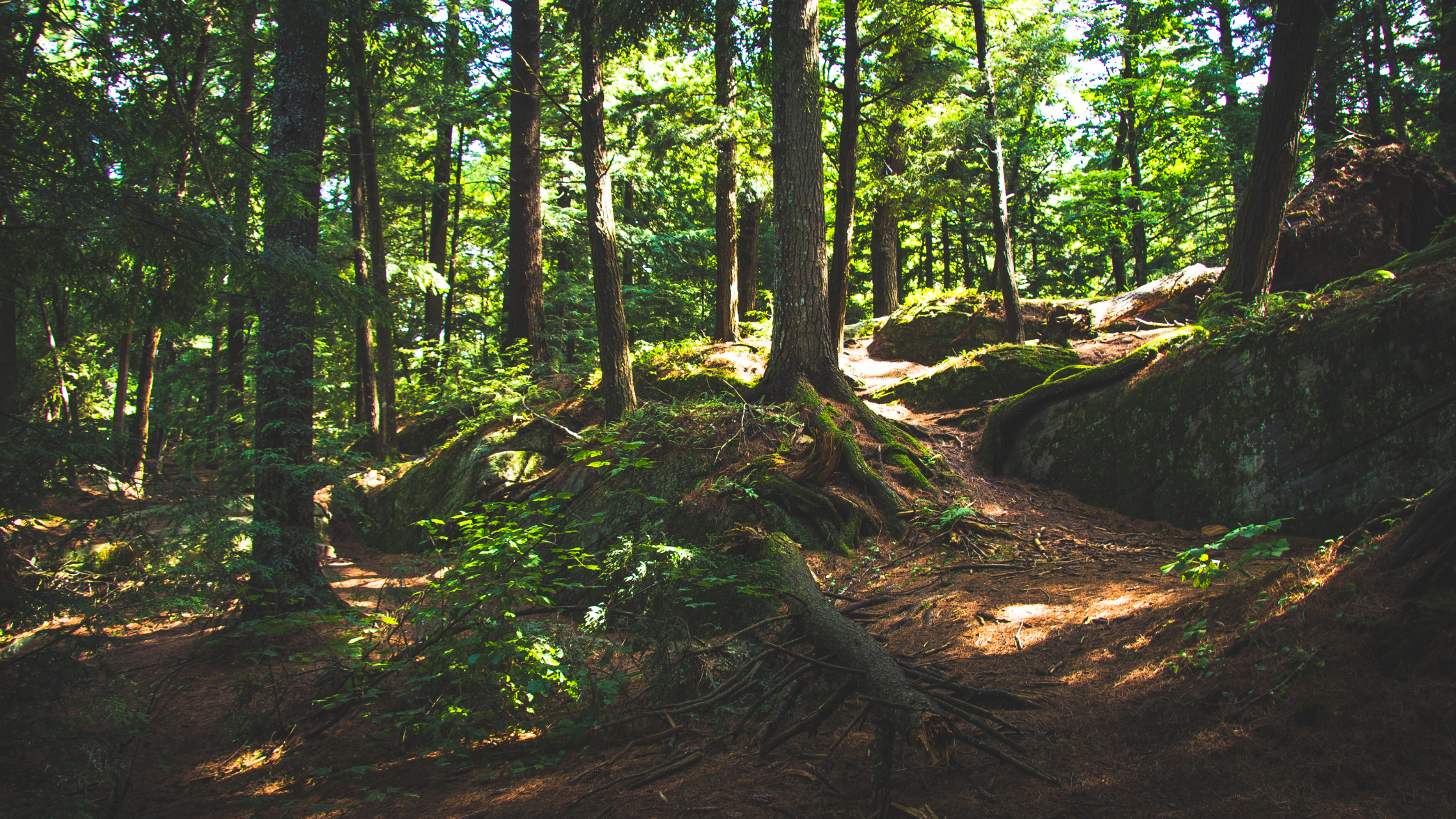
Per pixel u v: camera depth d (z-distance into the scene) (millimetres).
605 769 3742
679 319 21875
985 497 8250
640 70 18281
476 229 23219
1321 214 10617
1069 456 8414
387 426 15688
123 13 4062
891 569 6789
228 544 4914
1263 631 3445
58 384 14031
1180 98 19328
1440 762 2404
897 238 19688
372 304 4695
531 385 13625
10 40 3086
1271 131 8562
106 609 3199
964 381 11031
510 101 15312
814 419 8547
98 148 3379
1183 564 5621
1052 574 6020
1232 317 7578
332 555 12086
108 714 3686
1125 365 8445
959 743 3482
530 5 14781
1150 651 3938
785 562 5598
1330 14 8492
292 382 7047
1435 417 5387
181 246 3805
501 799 3541
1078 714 3541
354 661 5402
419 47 10961
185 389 12602
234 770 4402
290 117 7340
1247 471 6570
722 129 12211
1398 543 3281
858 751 3596
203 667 6305
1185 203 21922
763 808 3098
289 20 7320
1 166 3146
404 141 19438
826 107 14469
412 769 4141
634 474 8703
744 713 4082
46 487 3062
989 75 12078
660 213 22359
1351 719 2707
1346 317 6266
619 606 5293
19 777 3031
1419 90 16672
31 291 3961
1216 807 2602
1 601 2865
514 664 4410
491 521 5242
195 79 11906
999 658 4461
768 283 26047
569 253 21219
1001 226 12289
